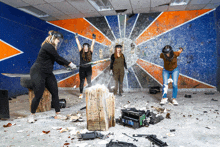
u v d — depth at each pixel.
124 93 5.74
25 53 5.95
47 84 2.93
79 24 6.50
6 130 2.46
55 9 5.52
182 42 5.78
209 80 5.66
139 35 6.06
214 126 2.45
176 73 3.86
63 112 3.52
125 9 5.59
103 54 6.33
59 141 2.06
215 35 5.55
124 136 2.16
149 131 2.32
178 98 4.63
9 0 4.81
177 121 2.72
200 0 4.85
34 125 2.68
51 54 2.71
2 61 5.04
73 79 6.66
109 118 2.46
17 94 5.64
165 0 4.85
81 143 1.99
